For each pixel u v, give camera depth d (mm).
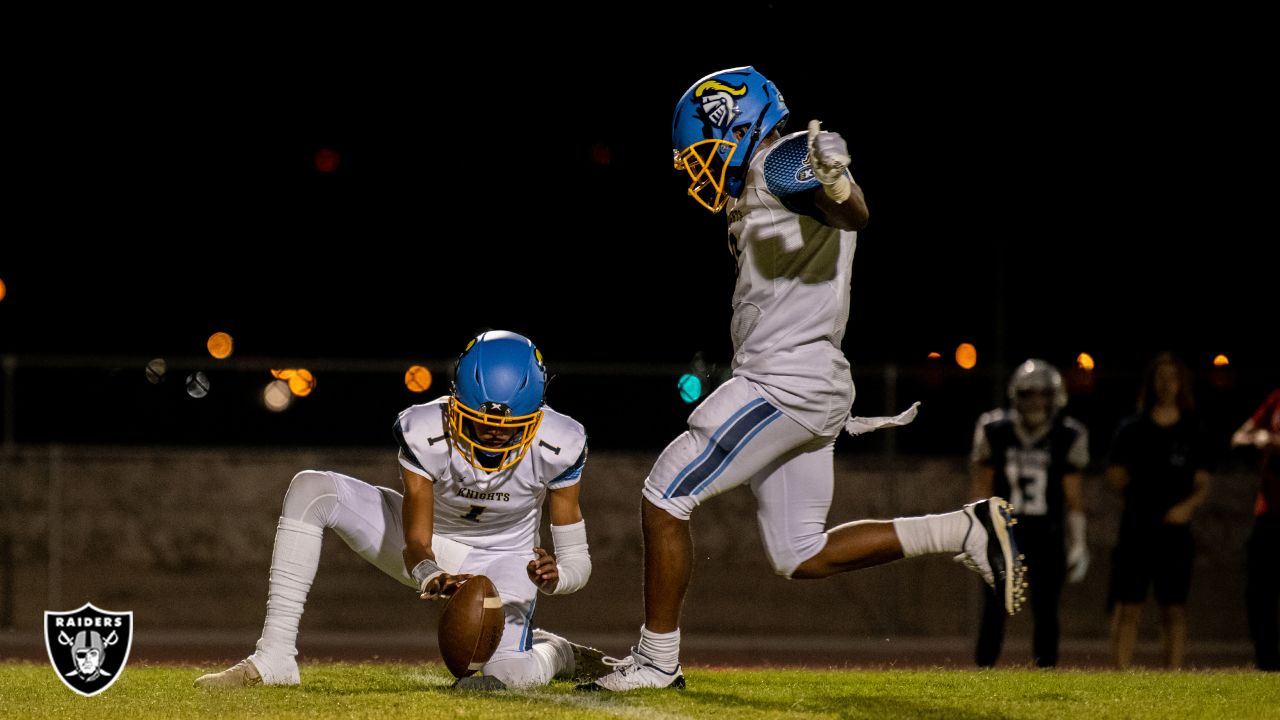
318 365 29359
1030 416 17984
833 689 10891
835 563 11109
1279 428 19000
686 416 29438
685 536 10844
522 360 10664
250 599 28156
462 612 10359
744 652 24125
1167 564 18891
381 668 12500
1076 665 22328
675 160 11281
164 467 28688
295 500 11336
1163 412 18969
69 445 32469
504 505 11367
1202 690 10750
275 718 9133
